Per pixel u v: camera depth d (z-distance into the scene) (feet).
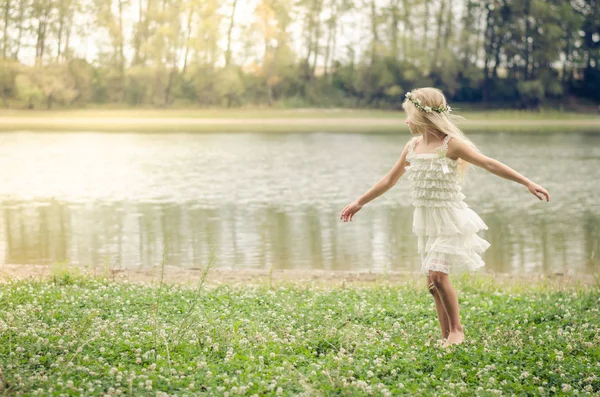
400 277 35.29
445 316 19.63
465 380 15.98
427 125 18.71
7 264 38.06
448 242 18.62
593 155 110.42
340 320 21.12
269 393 14.43
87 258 41.16
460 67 251.19
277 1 256.11
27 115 215.92
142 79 249.55
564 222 53.62
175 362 16.57
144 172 87.40
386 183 20.18
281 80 258.98
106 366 15.90
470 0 258.57
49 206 61.16
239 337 19.02
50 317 21.12
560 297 27.61
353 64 262.06
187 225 52.08
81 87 242.17
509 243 46.11
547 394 15.10
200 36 249.34
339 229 50.65
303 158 106.93
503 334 20.07
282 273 36.24
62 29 246.06
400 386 15.07
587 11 266.36
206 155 110.73
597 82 261.44
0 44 239.91
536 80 247.50
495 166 18.20
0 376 14.80
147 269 36.99
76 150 116.98
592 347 18.42
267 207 60.85
